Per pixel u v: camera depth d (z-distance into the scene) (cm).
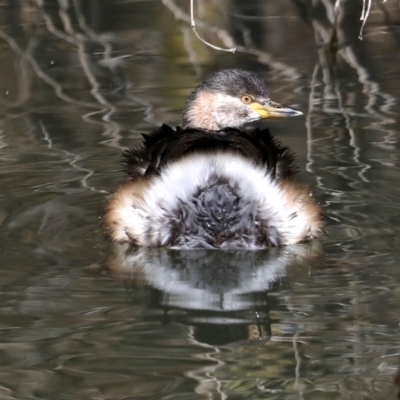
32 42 1975
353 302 964
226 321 937
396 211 1194
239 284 1021
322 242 1102
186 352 875
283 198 1058
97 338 902
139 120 1552
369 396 795
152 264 1062
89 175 1326
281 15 2088
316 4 2109
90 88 1723
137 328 920
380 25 2027
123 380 827
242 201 1037
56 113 1600
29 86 1744
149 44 1955
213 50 1909
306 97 1656
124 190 1107
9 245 1105
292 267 1054
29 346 886
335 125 1516
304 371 836
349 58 1859
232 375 832
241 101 1336
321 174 1317
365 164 1351
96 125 1530
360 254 1077
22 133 1506
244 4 2147
